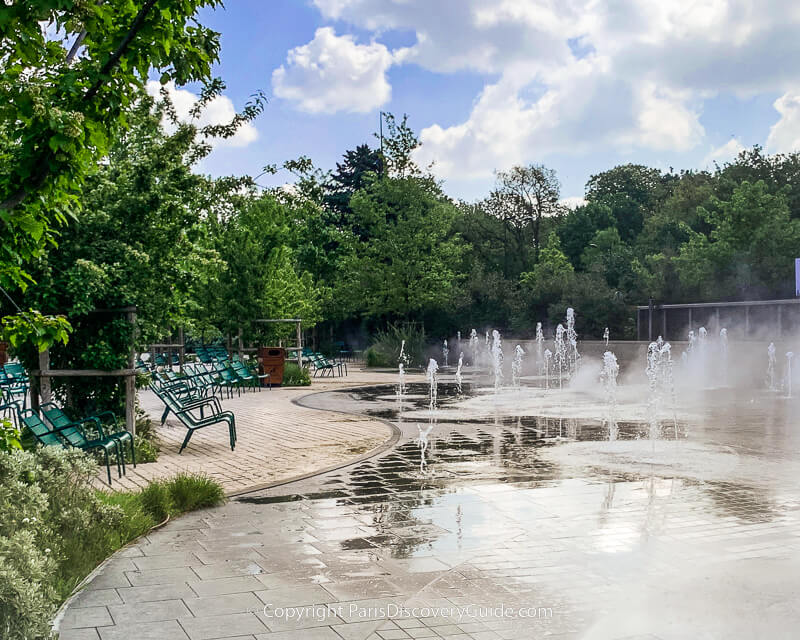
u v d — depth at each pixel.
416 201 36.53
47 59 3.50
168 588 5.11
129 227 10.63
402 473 9.22
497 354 27.45
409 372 30.12
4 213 3.21
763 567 5.36
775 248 34.72
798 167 48.75
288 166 16.61
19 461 5.39
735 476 8.75
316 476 9.12
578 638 4.13
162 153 10.81
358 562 5.67
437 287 36.62
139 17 3.48
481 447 11.13
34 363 10.68
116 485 8.58
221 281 25.36
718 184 49.19
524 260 52.28
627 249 45.66
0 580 3.59
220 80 12.31
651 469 9.22
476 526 6.66
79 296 9.67
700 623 4.27
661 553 5.77
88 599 4.90
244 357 25.98
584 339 34.81
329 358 40.12
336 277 42.41
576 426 13.35
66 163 3.37
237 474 9.32
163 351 31.98
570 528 6.55
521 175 51.41
